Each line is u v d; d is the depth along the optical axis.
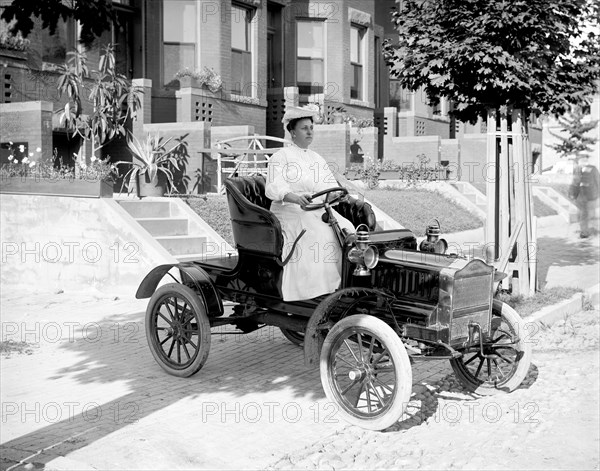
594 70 9.75
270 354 7.81
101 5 6.39
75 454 4.89
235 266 6.96
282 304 6.46
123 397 6.20
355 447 5.20
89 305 10.24
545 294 10.55
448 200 21.08
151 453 4.91
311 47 24.03
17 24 6.25
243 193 6.75
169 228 12.40
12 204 11.61
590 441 5.33
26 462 4.74
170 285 6.92
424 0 9.91
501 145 10.15
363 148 23.00
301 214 6.38
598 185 12.06
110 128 15.62
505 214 10.13
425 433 5.52
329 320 6.17
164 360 7.04
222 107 20.00
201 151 17.09
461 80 9.95
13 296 10.92
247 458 4.93
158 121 19.70
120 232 10.85
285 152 6.57
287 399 6.24
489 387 6.50
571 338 8.72
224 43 20.06
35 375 6.86
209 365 7.35
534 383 6.86
